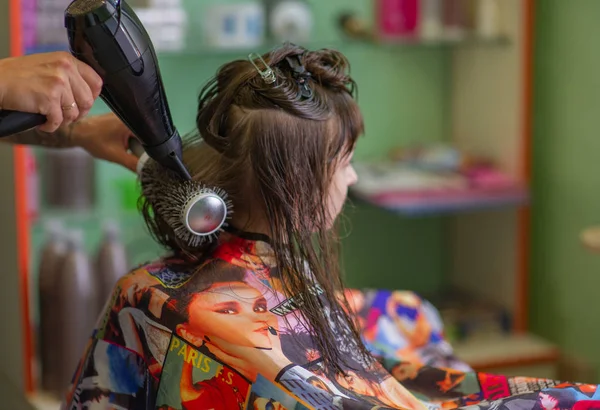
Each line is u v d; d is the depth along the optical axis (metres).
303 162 1.11
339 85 1.14
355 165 2.81
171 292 1.11
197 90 2.73
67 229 2.38
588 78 2.48
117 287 1.18
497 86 2.73
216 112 1.13
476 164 2.76
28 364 2.18
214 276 1.12
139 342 1.14
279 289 1.12
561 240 2.67
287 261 1.13
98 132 1.32
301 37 2.58
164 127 1.02
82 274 2.24
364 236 3.02
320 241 1.15
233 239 1.15
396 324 1.69
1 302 2.26
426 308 1.72
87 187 2.43
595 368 2.57
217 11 2.50
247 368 1.05
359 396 1.07
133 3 2.41
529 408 1.03
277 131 1.10
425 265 3.09
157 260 1.20
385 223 3.03
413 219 3.05
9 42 2.02
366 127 2.93
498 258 2.84
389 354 1.63
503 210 2.79
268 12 2.59
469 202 2.55
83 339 2.25
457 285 3.07
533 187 2.76
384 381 1.16
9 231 2.16
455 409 1.05
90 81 0.94
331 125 1.12
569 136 2.59
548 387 1.13
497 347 2.70
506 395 1.22
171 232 1.16
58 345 2.24
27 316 2.15
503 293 2.84
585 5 2.46
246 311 1.09
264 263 1.14
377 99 2.92
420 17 2.68
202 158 1.16
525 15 2.57
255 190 1.13
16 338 2.20
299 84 1.12
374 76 2.90
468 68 2.87
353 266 3.02
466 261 3.01
